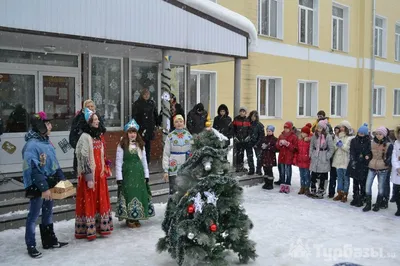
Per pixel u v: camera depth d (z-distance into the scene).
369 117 19.94
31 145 4.83
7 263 4.70
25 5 6.20
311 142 8.37
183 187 4.61
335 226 6.45
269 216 6.93
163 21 8.08
